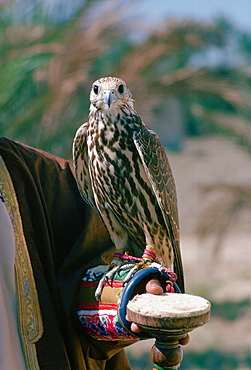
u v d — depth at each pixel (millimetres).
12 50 11336
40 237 3932
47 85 11625
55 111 11633
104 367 4344
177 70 13062
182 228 25141
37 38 11414
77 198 4492
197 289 19594
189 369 14289
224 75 13578
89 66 11906
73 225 4395
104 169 5418
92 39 11719
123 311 3562
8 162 3896
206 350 15359
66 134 11680
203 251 22672
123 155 5488
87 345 4078
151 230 5609
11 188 3816
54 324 3725
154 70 12930
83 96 11922
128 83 12672
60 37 11500
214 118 14898
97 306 3908
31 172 4094
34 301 3707
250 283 20031
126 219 5539
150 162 5523
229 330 16609
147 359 14867
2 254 3627
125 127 5535
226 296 19078
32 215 3930
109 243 4648
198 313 3295
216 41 13078
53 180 4309
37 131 11617
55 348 3672
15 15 11273
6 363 3451
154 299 3477
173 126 33781
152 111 14352
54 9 11500
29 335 3641
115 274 3936
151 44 12617
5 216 3686
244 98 13500
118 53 13148
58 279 4090
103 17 11875
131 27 12117
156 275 3760
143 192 5547
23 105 11570
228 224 16953
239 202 16891
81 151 5500
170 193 5801
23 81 11508
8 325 3564
